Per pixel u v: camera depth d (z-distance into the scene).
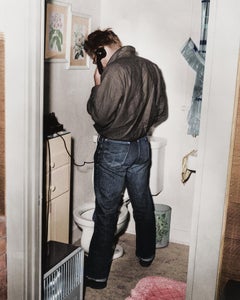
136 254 3.03
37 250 1.96
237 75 1.41
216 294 1.58
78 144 3.20
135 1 3.13
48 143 2.45
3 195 1.94
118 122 2.51
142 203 2.85
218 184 1.49
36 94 1.81
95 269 2.66
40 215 1.95
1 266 1.97
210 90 1.44
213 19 1.40
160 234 3.26
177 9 3.03
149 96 2.62
